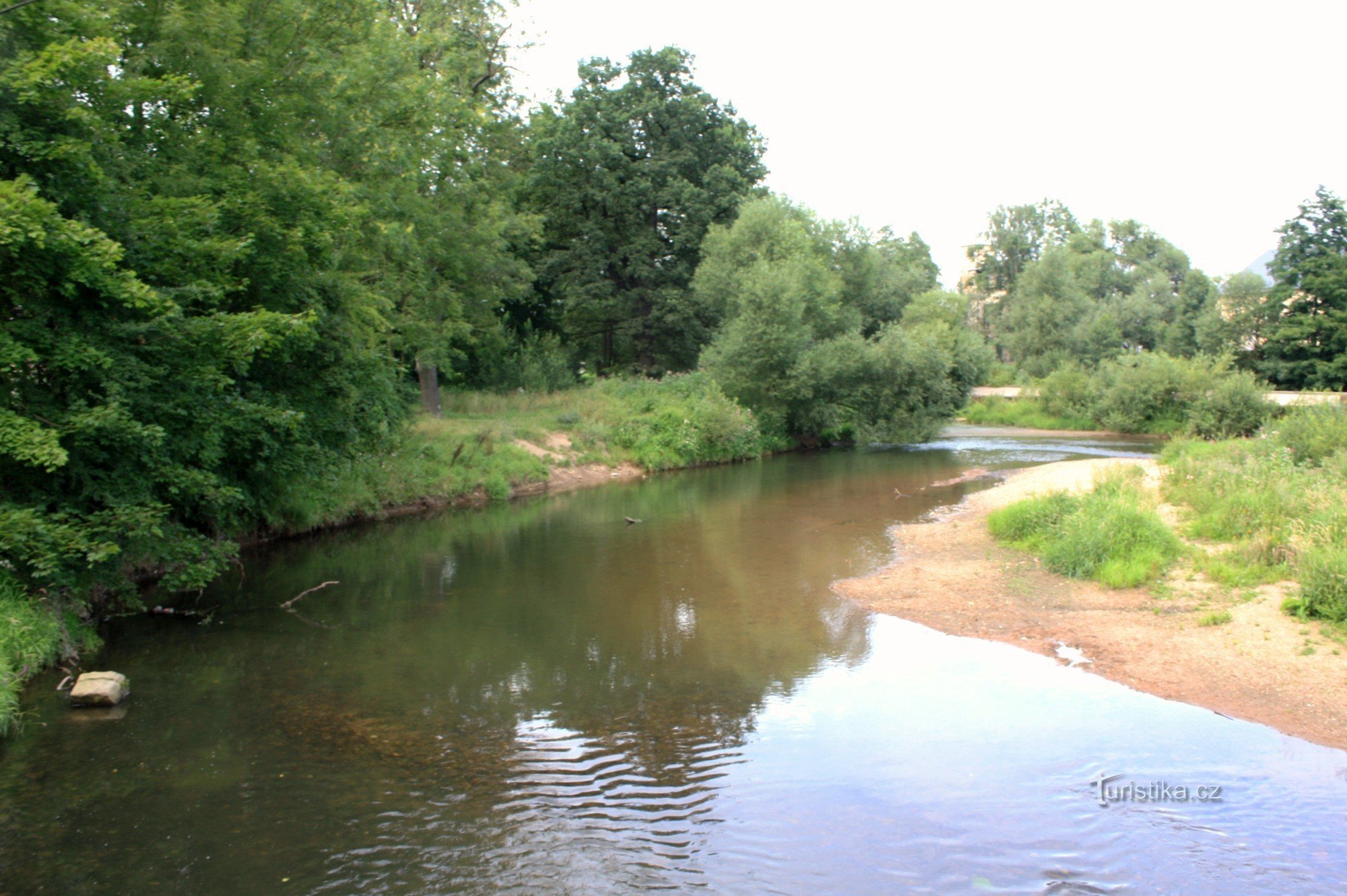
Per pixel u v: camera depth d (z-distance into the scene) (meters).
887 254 53.44
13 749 6.91
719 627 10.18
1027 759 6.67
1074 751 6.79
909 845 5.46
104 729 7.29
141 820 5.82
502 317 35.03
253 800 6.10
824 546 14.62
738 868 5.24
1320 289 43.84
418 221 20.41
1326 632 8.79
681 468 27.44
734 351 31.12
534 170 34.38
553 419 27.58
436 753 6.86
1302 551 10.50
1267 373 45.47
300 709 7.74
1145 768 6.48
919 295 45.25
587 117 36.06
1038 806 5.93
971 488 21.25
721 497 20.83
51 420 8.48
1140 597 10.60
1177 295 71.44
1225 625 9.34
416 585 12.23
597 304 35.62
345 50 15.55
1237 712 7.46
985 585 11.63
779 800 6.07
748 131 40.41
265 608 11.01
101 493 8.99
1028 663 8.81
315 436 12.77
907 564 13.09
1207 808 5.85
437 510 19.16
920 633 9.86
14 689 7.70
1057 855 5.32
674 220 37.50
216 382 9.51
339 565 13.48
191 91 10.02
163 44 11.03
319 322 11.81
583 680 8.47
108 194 9.19
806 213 39.41
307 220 11.23
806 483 23.08
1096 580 11.48
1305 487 13.78
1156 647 8.98
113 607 10.59
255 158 11.48
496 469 21.81
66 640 8.78
